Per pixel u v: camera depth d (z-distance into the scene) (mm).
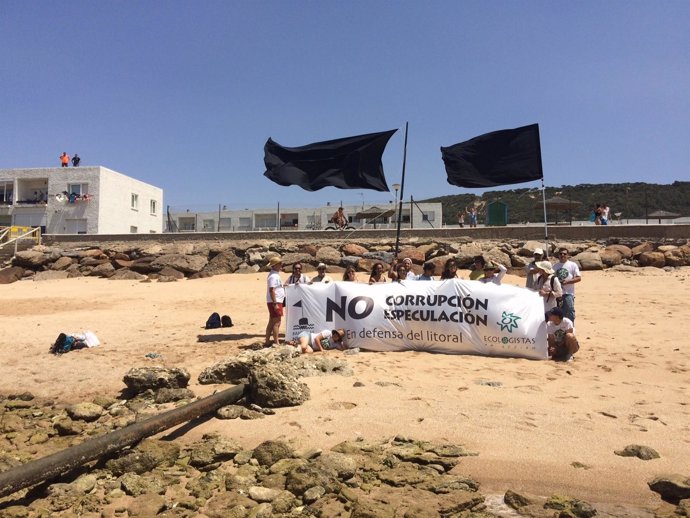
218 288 20516
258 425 6320
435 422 6176
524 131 11453
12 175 47250
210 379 8133
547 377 8102
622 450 5297
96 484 5180
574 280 9859
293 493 4832
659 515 4293
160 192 54812
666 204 83312
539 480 4898
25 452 6031
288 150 12039
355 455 5461
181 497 4922
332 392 7309
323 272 11500
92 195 45688
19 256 26312
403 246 24578
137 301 18375
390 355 9773
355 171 11750
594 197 89250
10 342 11680
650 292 16672
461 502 4508
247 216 55688
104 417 7129
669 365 8805
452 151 11938
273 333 10586
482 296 9766
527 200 86375
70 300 18922
